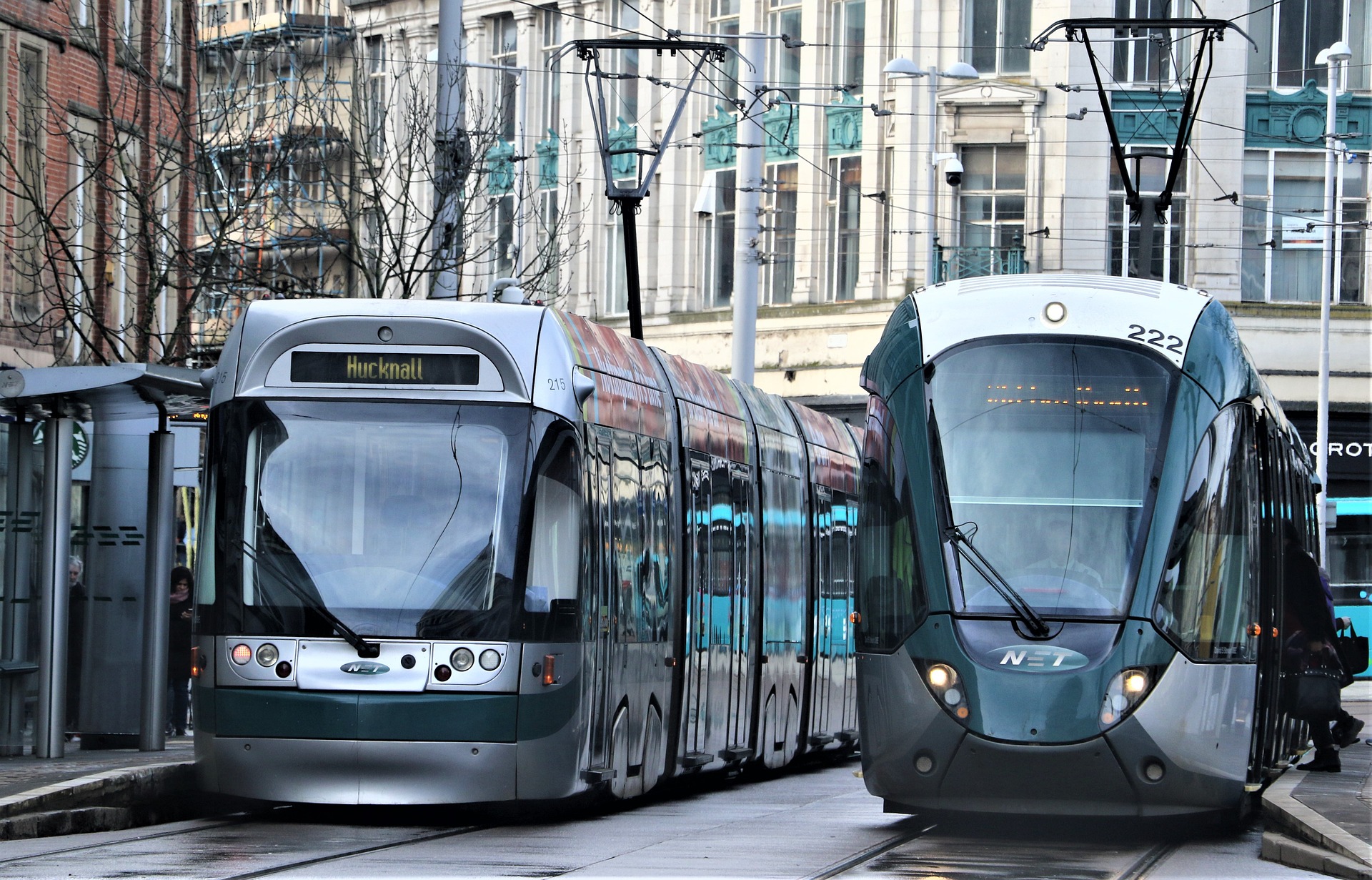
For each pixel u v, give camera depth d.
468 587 40.16
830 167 132.50
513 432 41.12
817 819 43.50
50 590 49.66
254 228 99.81
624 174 143.62
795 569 62.78
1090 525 38.09
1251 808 42.44
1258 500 40.50
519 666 39.97
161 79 86.19
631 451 46.25
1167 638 37.38
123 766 44.69
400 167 100.06
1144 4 123.88
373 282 99.44
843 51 131.75
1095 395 38.94
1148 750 36.91
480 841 37.34
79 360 84.56
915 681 37.91
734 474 55.72
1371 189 123.62
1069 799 37.09
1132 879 32.25
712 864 33.25
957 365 39.66
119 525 55.47
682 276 141.00
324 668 39.72
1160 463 38.34
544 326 42.31
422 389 41.34
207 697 40.28
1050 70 124.81
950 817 43.16
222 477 41.22
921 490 38.91
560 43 147.38
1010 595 37.72
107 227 85.25
